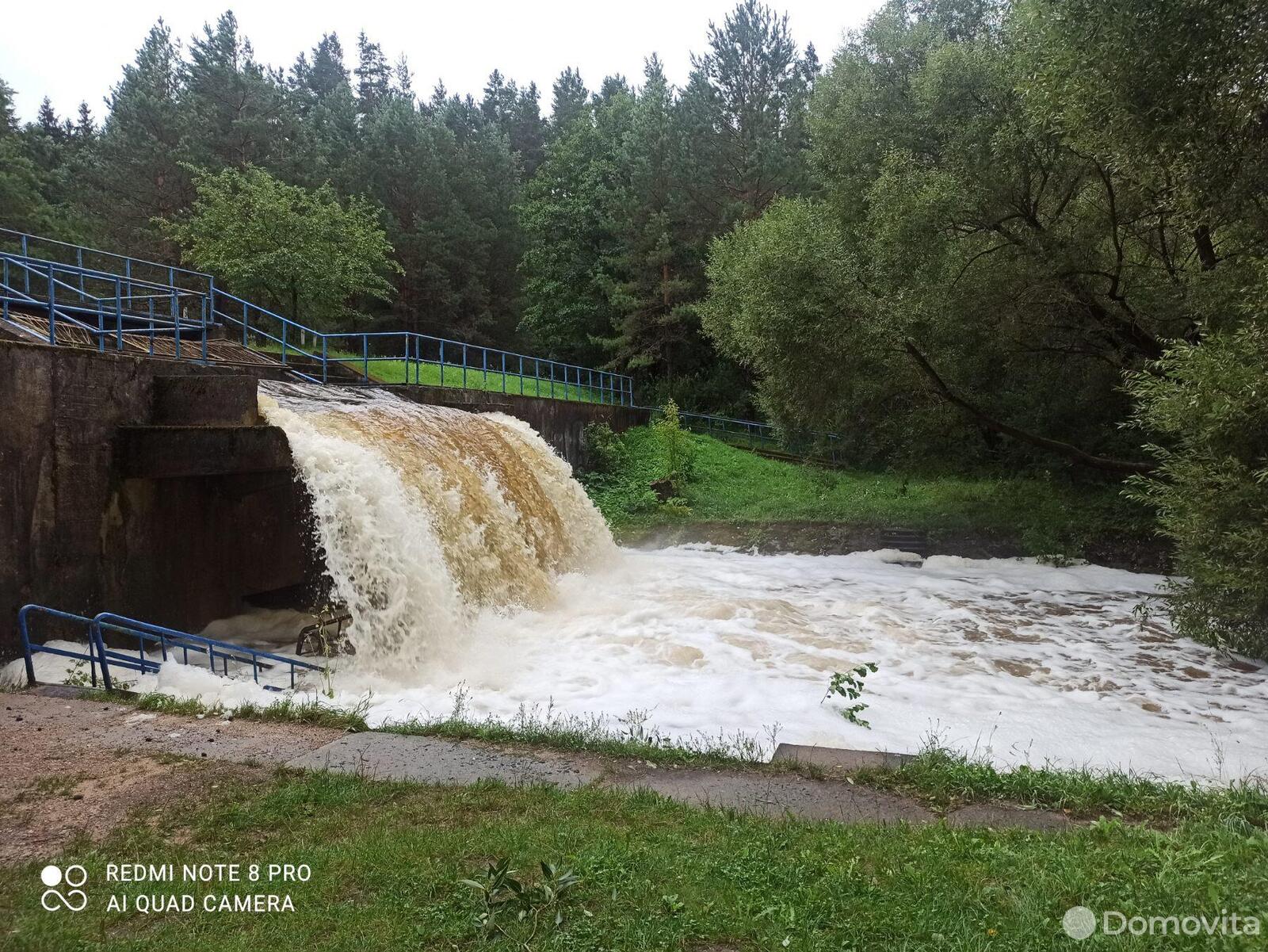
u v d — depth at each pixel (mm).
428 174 46594
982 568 19672
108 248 38375
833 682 9328
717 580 17719
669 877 4410
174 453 11180
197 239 30078
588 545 18453
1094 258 18297
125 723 7473
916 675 11094
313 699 8359
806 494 26438
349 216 31469
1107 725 9172
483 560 13570
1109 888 4188
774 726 8383
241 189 30422
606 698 9484
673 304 37781
